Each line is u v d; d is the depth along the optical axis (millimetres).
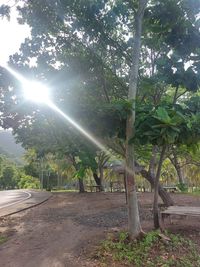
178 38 9398
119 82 11719
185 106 8680
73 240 9906
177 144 8359
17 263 7945
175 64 9109
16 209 18578
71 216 14961
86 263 7578
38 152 33188
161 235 8844
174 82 9148
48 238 10445
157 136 7477
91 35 10844
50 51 11195
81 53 11266
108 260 7648
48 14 10492
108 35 10867
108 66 11758
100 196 25719
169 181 39969
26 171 70125
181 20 9375
